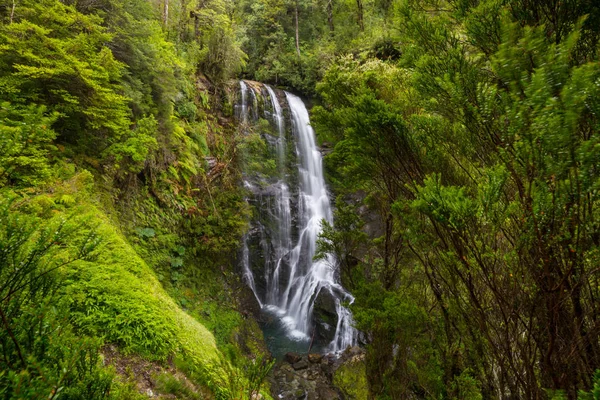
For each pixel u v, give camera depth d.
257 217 10.62
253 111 13.13
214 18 12.49
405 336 3.35
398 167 2.65
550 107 1.13
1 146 1.53
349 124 2.60
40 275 1.37
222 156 10.48
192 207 8.02
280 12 19.36
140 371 2.61
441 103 2.07
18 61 4.01
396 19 2.51
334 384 6.51
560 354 1.62
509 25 1.38
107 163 5.53
